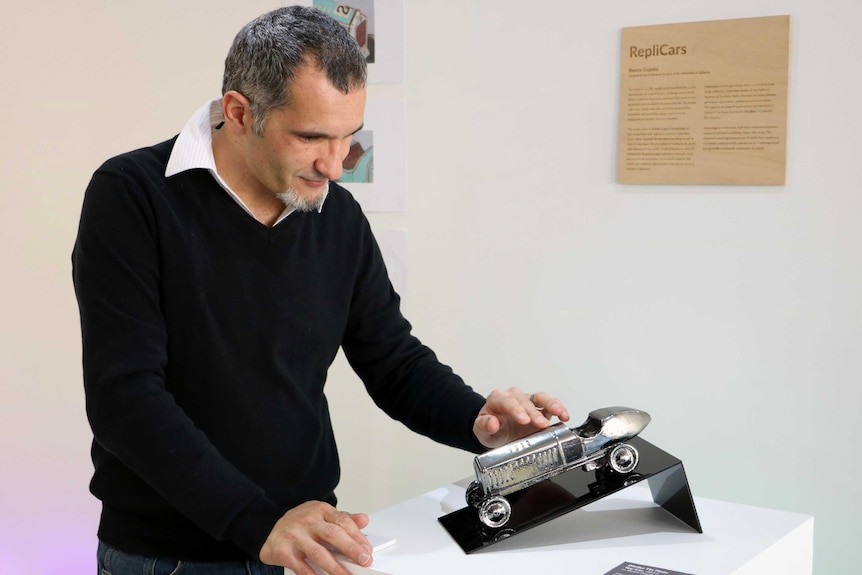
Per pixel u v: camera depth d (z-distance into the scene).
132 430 1.18
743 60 2.10
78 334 2.90
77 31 2.79
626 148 2.23
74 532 2.99
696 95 2.15
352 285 1.48
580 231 2.32
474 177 2.43
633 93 2.21
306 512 1.13
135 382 1.21
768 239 2.12
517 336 2.43
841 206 2.05
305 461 1.41
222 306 1.33
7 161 2.91
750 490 2.21
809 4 2.04
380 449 2.64
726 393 2.20
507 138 2.38
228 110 1.26
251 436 1.35
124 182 1.28
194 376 1.32
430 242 2.50
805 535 1.27
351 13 2.51
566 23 2.28
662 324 2.25
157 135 2.76
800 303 2.11
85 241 1.27
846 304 2.06
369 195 2.56
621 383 2.32
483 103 2.39
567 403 2.38
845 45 2.01
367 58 2.51
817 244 2.08
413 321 2.55
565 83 2.29
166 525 1.34
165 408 1.19
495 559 1.13
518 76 2.34
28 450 3.00
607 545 1.18
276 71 1.18
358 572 1.11
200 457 1.16
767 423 2.17
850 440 2.09
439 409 1.43
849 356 2.07
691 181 2.18
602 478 1.25
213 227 1.33
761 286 2.14
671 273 2.23
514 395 1.32
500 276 2.43
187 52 2.70
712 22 2.12
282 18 1.22
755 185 2.12
